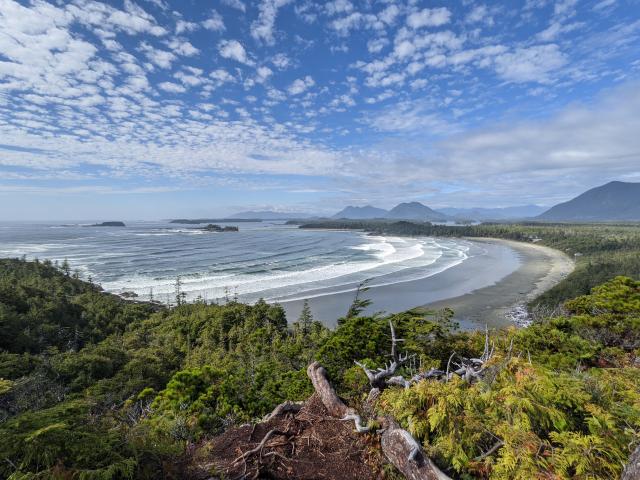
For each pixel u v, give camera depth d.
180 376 9.75
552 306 40.97
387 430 4.31
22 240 149.88
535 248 132.38
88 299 48.62
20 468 2.89
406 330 10.98
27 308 38.22
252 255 97.94
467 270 72.31
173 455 3.85
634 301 11.48
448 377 5.41
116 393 20.56
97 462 3.16
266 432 4.93
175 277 66.62
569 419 3.84
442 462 3.79
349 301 47.25
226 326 38.88
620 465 3.20
